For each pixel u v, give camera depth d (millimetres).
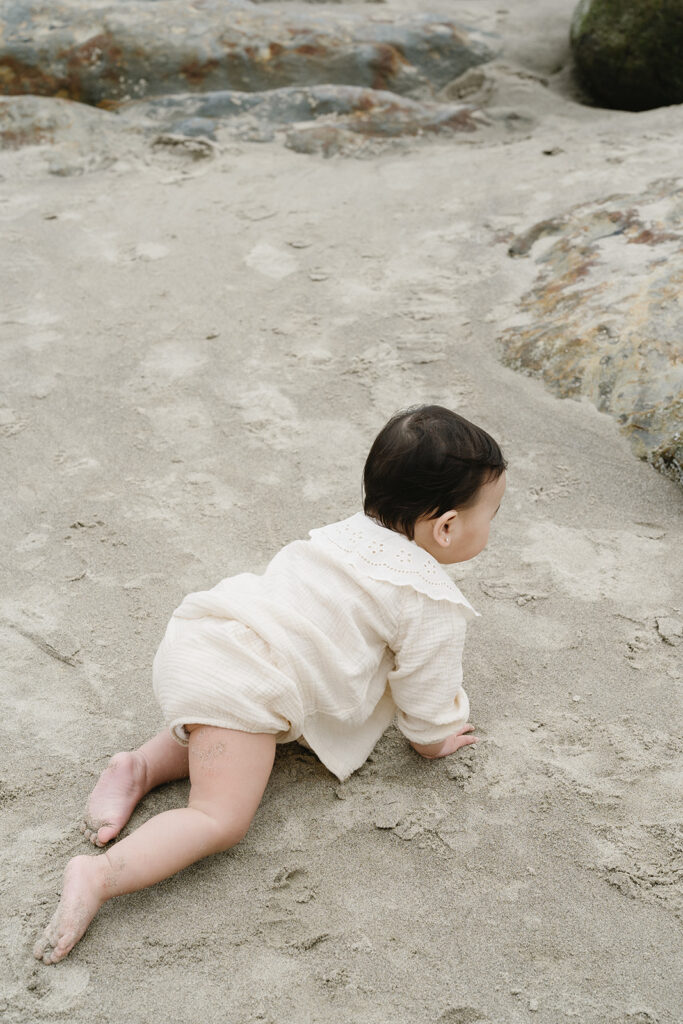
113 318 4180
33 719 2322
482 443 2131
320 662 2035
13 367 3865
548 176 5000
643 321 3561
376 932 1850
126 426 3525
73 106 5996
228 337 4012
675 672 2434
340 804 2123
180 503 3125
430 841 2031
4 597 2736
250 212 5000
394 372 3725
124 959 1800
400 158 5609
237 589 2154
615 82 6176
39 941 1806
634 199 4371
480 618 2639
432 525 2135
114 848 1861
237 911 1891
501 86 6477
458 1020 1695
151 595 2738
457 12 7566
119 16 6223
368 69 6367
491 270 4270
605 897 1904
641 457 3238
